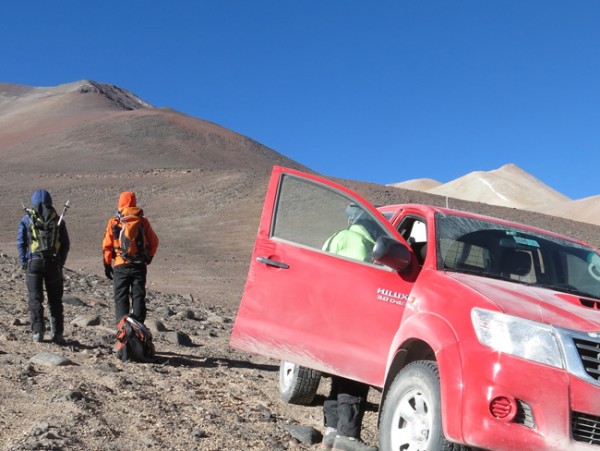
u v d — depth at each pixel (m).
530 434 4.04
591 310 4.60
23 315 10.59
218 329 12.30
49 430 5.18
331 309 5.21
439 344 4.42
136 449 5.06
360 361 5.06
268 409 6.61
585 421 4.07
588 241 48.84
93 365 7.66
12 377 6.64
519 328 4.22
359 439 5.43
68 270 19.00
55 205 59.09
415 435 4.48
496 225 5.73
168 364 8.34
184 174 75.00
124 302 8.41
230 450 5.27
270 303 5.44
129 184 70.50
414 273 5.08
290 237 5.49
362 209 5.46
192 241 43.47
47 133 165.50
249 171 71.62
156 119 186.12
